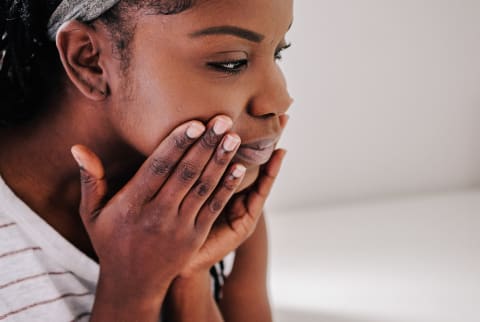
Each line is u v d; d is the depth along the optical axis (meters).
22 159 0.66
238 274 0.90
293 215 2.58
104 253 0.63
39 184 0.67
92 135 0.64
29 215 0.65
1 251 0.63
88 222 0.64
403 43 2.50
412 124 2.61
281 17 0.56
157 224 0.61
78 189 0.68
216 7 0.53
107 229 0.62
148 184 0.59
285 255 2.05
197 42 0.54
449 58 2.53
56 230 0.68
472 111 2.59
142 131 0.59
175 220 0.61
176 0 0.53
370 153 2.63
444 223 2.23
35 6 0.61
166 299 0.77
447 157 2.64
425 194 2.67
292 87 2.54
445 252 1.91
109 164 0.67
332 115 2.58
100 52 0.58
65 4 0.58
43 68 0.64
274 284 1.78
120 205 0.61
